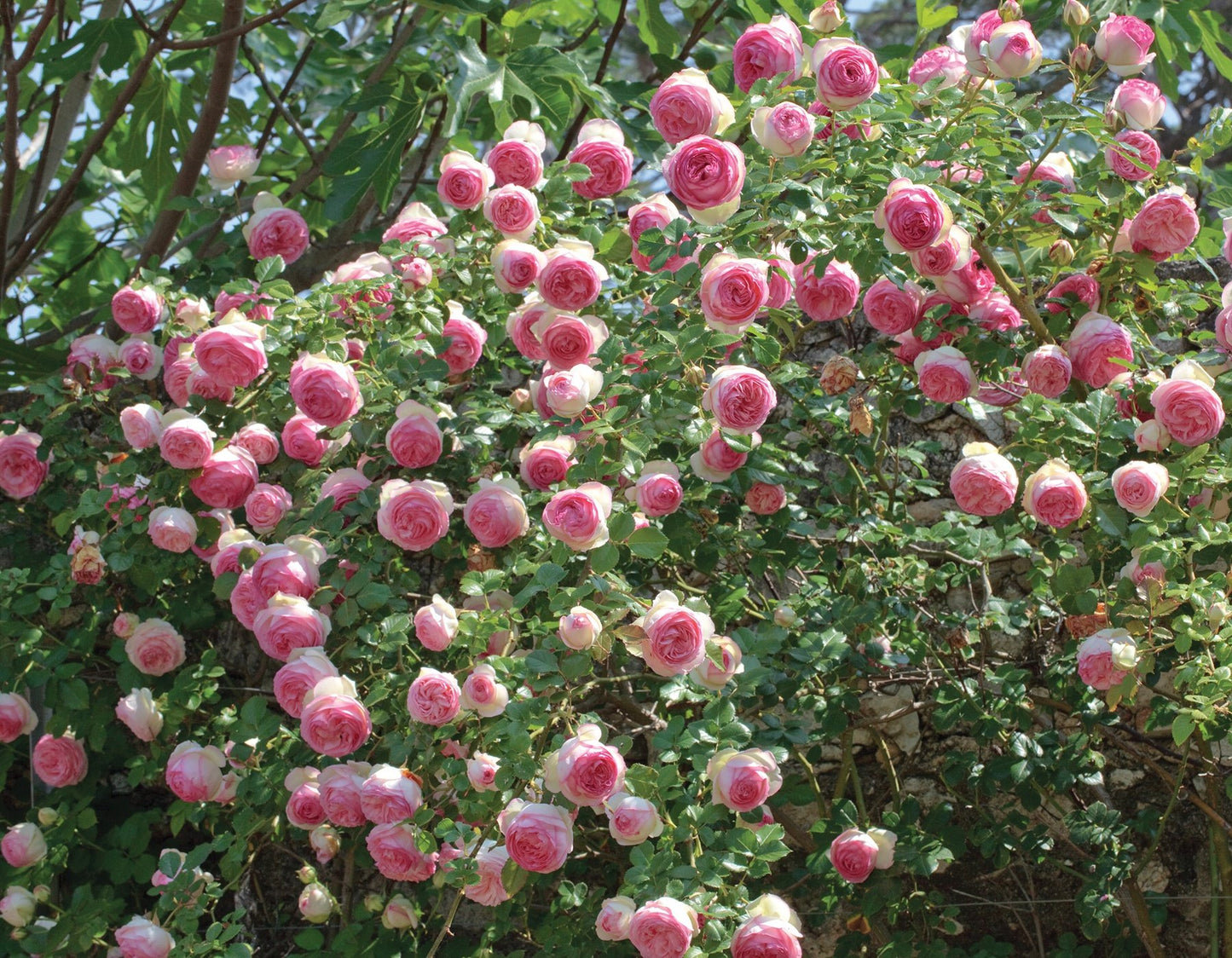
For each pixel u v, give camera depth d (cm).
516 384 290
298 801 202
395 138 294
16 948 242
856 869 198
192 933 201
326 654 213
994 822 226
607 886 238
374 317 228
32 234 305
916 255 189
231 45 274
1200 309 219
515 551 210
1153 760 234
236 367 214
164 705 231
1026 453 200
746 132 219
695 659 168
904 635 226
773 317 205
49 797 259
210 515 232
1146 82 205
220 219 268
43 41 362
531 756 176
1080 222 219
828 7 198
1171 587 186
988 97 203
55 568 240
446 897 256
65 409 249
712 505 222
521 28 313
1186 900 244
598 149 230
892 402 232
